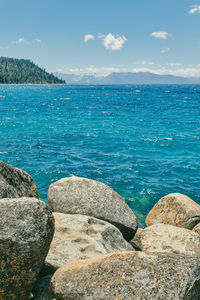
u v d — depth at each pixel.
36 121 33.94
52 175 14.70
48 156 18.48
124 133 26.89
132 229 7.09
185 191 12.80
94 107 52.59
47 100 70.38
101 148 21.02
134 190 12.84
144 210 11.04
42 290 4.09
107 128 29.73
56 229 5.95
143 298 3.28
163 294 3.27
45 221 3.93
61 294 3.73
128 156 18.72
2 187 5.40
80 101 68.06
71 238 5.74
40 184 13.49
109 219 6.95
